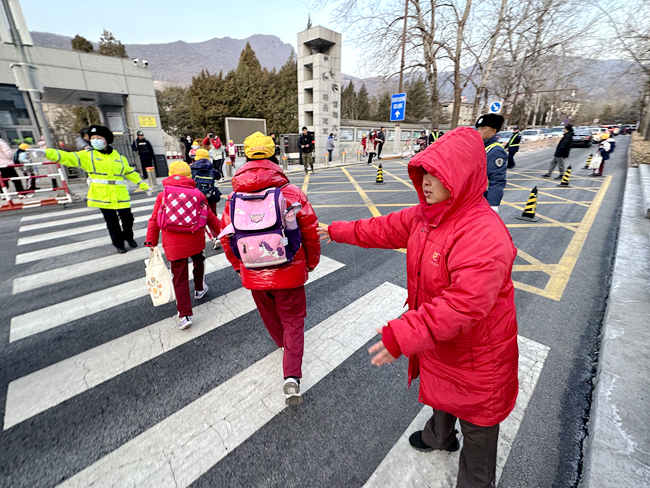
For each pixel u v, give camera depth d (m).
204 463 1.85
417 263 1.41
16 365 2.67
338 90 19.86
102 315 3.40
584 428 2.03
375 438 2.00
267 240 1.89
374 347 1.28
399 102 19.59
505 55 23.47
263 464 1.85
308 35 18.50
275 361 2.68
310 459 1.87
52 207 8.16
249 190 1.96
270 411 2.20
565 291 3.72
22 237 5.86
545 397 2.27
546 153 21.98
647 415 1.93
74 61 10.92
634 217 6.09
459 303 1.16
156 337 3.01
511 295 1.31
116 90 11.92
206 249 5.23
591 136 25.27
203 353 2.79
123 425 2.11
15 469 1.83
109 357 2.75
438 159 1.20
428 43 18.02
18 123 10.65
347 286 3.89
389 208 7.46
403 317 1.24
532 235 5.63
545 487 1.70
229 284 4.03
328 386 2.41
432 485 1.72
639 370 2.29
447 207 1.26
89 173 4.60
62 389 2.41
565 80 26.34
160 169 13.60
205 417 2.16
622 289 3.39
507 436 1.98
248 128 20.75
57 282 4.14
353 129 23.42
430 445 1.81
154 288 2.94
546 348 2.76
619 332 2.70
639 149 18.31
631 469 1.62
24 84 7.71
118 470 1.82
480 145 1.26
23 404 2.28
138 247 5.32
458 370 1.36
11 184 8.72
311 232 2.08
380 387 2.40
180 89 47.06
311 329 3.07
